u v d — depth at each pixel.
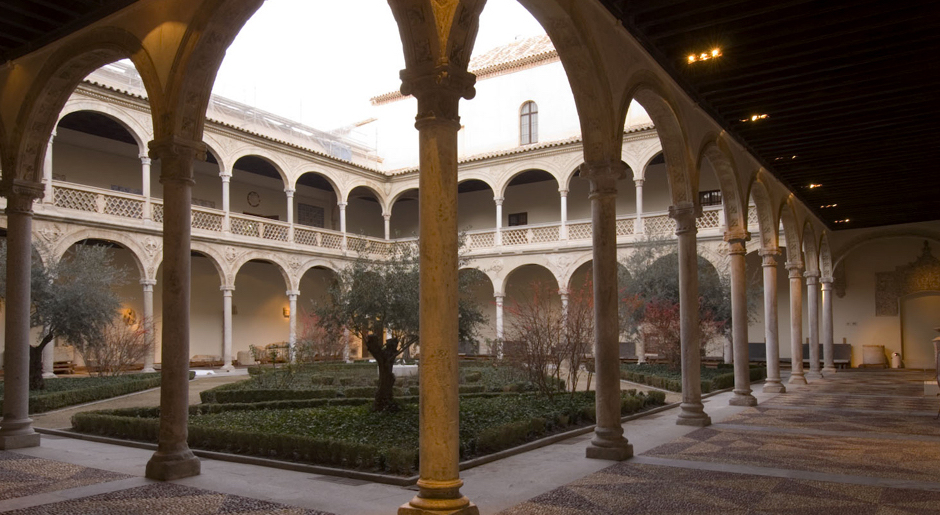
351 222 34.75
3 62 9.52
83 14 8.38
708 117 11.51
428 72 5.46
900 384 18.33
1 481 6.89
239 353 28.41
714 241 24.30
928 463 7.60
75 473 7.29
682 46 9.04
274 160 26.05
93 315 16.12
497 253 28.14
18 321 9.20
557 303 29.80
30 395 13.11
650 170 28.88
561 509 5.71
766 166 14.96
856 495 6.15
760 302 27.14
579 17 7.52
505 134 30.33
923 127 12.32
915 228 23.09
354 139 32.84
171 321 7.25
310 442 7.68
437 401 5.30
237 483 6.76
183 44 7.41
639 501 5.96
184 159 7.47
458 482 5.30
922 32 8.65
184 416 7.26
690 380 10.73
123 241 21.06
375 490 6.44
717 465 7.54
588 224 26.53
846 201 19.41
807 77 10.09
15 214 9.28
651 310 19.84
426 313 5.39
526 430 9.07
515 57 31.20
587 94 7.96
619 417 8.12
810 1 7.80
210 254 23.55
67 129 23.67
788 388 17.27
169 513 5.64
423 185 5.48
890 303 25.89
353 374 19.12
